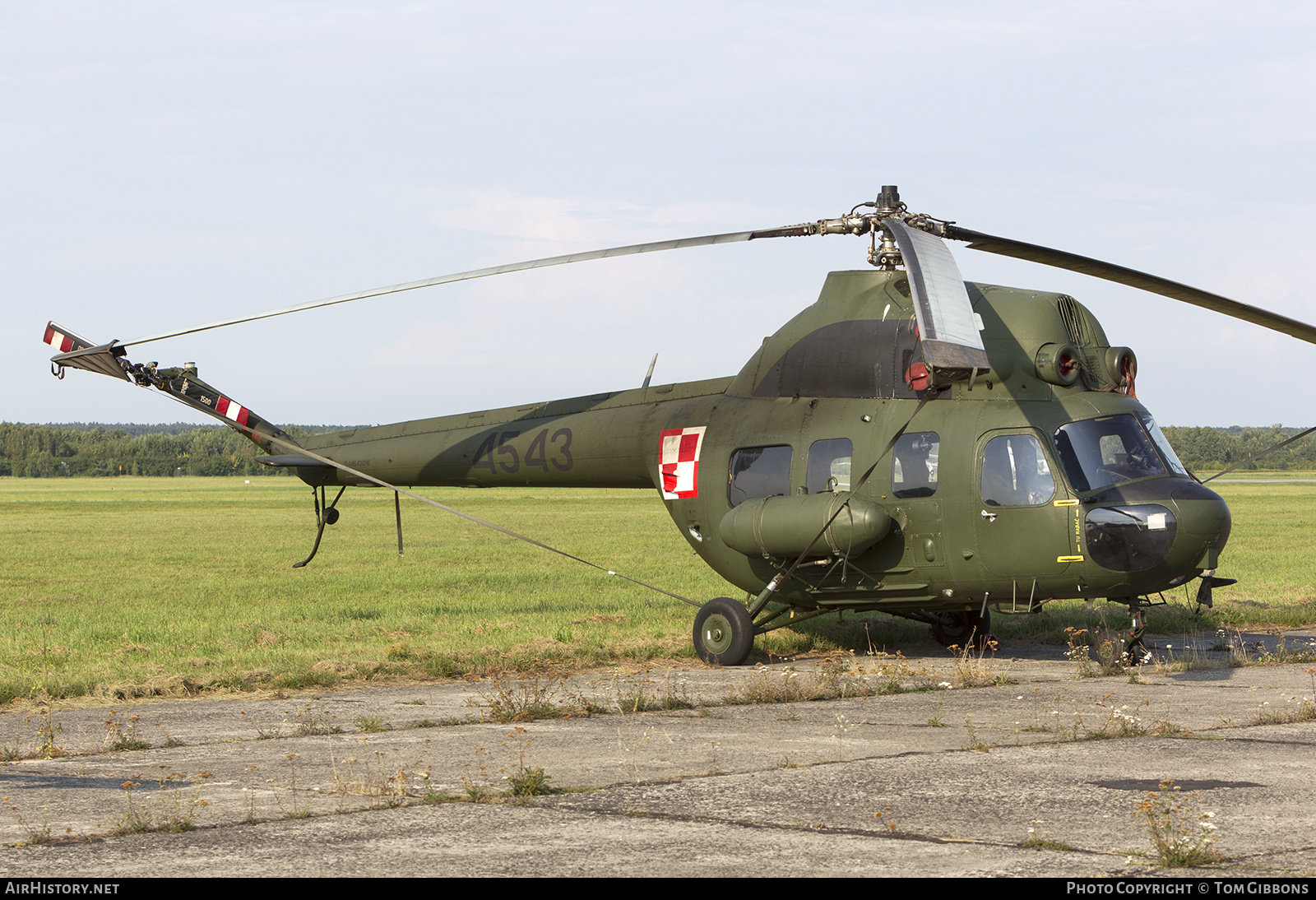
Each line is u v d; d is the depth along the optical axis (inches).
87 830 314.3
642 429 745.6
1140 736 427.8
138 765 402.6
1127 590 581.6
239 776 382.0
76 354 764.0
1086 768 374.0
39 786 369.4
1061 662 663.1
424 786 361.1
